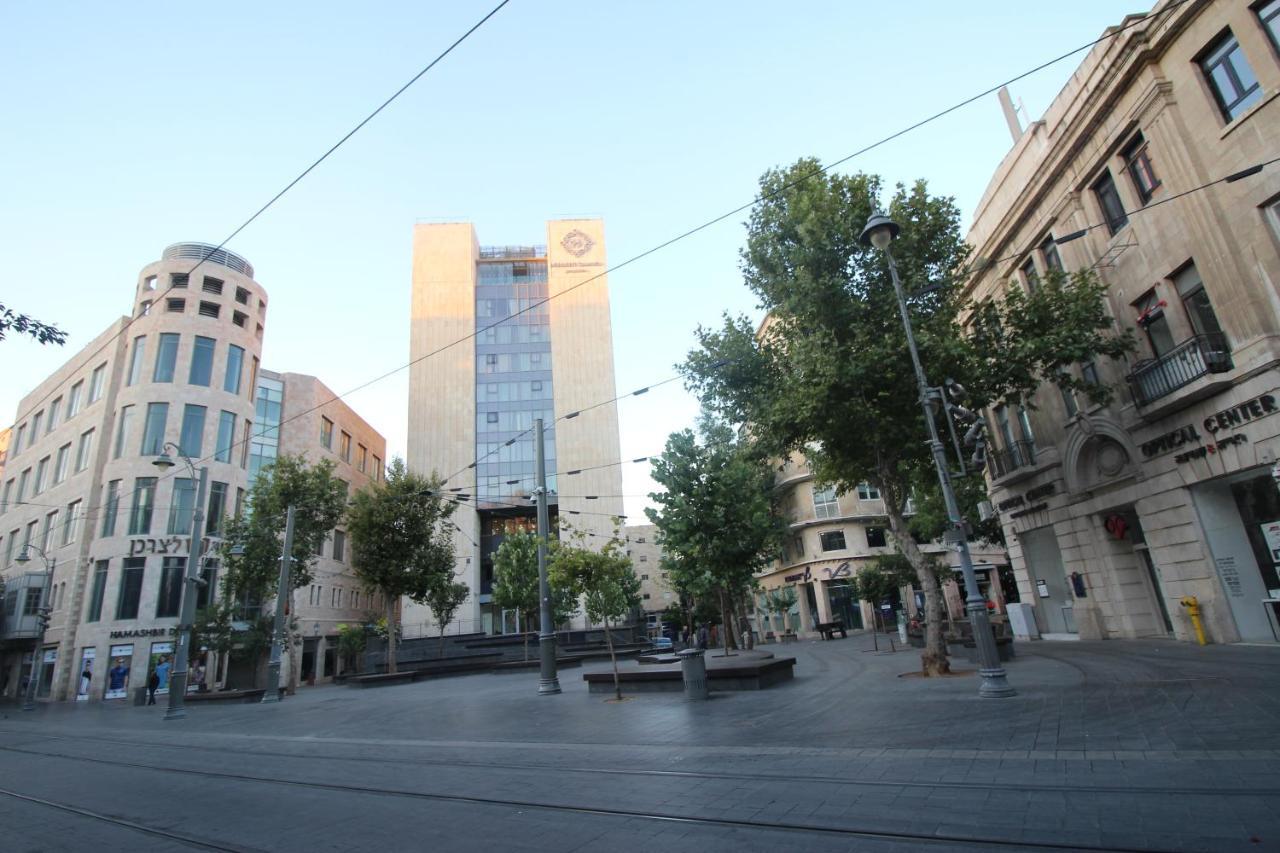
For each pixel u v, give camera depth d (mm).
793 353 15703
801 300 15500
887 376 14836
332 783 8117
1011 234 21078
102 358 39750
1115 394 17453
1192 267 15055
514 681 23234
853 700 11586
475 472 56500
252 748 11734
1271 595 14273
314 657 41844
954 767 6500
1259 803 4812
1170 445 15898
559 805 6301
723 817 5516
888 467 16297
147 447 35062
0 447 58562
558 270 63438
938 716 9352
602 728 10844
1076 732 7555
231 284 39656
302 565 28094
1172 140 14906
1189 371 14703
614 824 5605
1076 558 20312
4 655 42000
